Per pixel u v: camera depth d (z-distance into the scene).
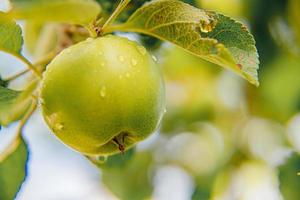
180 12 0.68
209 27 0.68
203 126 1.15
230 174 1.09
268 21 1.00
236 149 1.11
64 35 0.79
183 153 1.14
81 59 0.66
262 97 1.07
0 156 0.76
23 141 0.76
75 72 0.66
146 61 0.67
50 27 0.83
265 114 1.10
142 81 0.67
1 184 0.76
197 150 1.15
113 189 1.04
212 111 1.14
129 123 0.67
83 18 0.62
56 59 0.67
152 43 0.85
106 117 0.66
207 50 0.67
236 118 1.13
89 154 0.69
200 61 1.10
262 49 1.01
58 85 0.66
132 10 0.80
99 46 0.67
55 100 0.66
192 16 0.68
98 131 0.67
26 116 0.75
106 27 0.69
